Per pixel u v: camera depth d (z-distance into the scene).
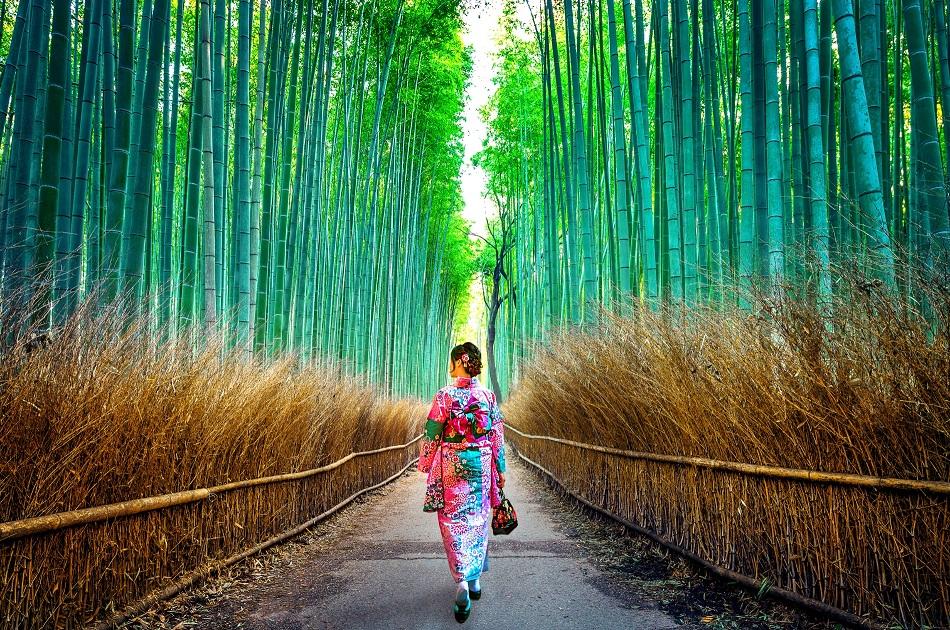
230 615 2.87
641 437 4.32
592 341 5.23
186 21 9.15
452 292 27.86
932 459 2.16
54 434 2.24
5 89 5.45
